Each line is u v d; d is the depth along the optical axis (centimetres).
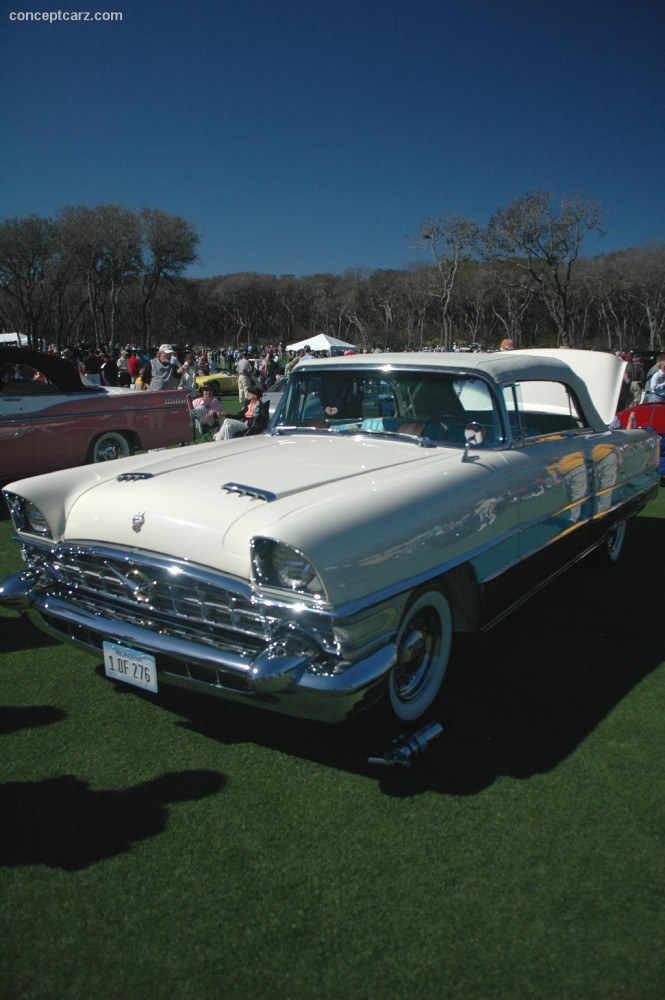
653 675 351
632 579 496
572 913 206
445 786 264
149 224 5747
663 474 778
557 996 180
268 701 248
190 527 263
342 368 398
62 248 5425
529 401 389
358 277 8412
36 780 268
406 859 227
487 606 324
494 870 222
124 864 226
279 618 245
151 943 197
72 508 305
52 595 304
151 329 8175
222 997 181
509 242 4297
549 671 356
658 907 208
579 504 411
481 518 311
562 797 257
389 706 279
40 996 181
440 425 364
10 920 205
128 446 802
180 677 265
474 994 181
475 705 322
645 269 6191
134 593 276
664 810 249
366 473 304
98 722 309
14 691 336
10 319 6725
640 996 180
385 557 256
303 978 186
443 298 4994
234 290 9050
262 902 211
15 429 698
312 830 241
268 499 267
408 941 197
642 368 1532
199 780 268
